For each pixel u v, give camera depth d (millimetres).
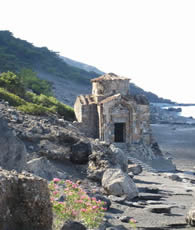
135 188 28188
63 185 23516
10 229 10484
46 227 11328
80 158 33375
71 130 45062
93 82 68000
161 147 88375
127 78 66438
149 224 21078
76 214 14727
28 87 122688
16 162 21297
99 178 31062
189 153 78500
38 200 11148
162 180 42125
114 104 61812
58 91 186250
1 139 21031
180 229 20953
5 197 10453
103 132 61219
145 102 64938
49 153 33156
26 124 38219
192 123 165500
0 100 48812
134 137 62969
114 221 20844
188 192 34312
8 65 164375
